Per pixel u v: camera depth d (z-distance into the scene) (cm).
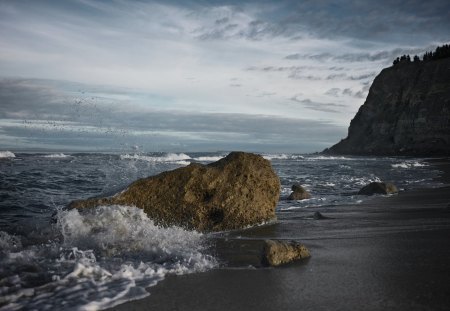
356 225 855
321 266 536
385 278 470
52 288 452
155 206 869
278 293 435
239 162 933
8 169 2147
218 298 424
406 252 593
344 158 6238
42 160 3136
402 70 9225
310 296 421
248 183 912
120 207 791
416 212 1003
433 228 779
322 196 1454
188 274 517
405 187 1733
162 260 594
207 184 891
